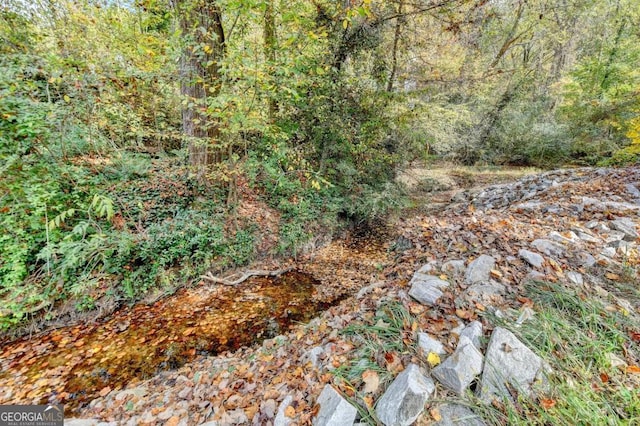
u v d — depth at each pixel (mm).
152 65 5062
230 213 5672
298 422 1862
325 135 6910
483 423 1612
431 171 10688
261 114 4891
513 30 11719
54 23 5305
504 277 2652
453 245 3418
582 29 12852
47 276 3836
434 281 2727
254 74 3939
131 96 4902
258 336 3898
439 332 2203
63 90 3715
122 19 5809
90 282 4027
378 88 7219
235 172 5191
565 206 4309
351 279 5480
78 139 3975
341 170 7188
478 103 11391
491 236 3373
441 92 8320
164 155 6172
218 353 3574
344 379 2006
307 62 5562
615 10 11695
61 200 4055
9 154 3227
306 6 5676
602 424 1514
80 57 4453
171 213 5160
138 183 5137
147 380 3111
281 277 5488
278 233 6164
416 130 7254
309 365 2346
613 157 7562
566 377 1767
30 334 3697
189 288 4836
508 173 11367
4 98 2934
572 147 11383
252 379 2594
